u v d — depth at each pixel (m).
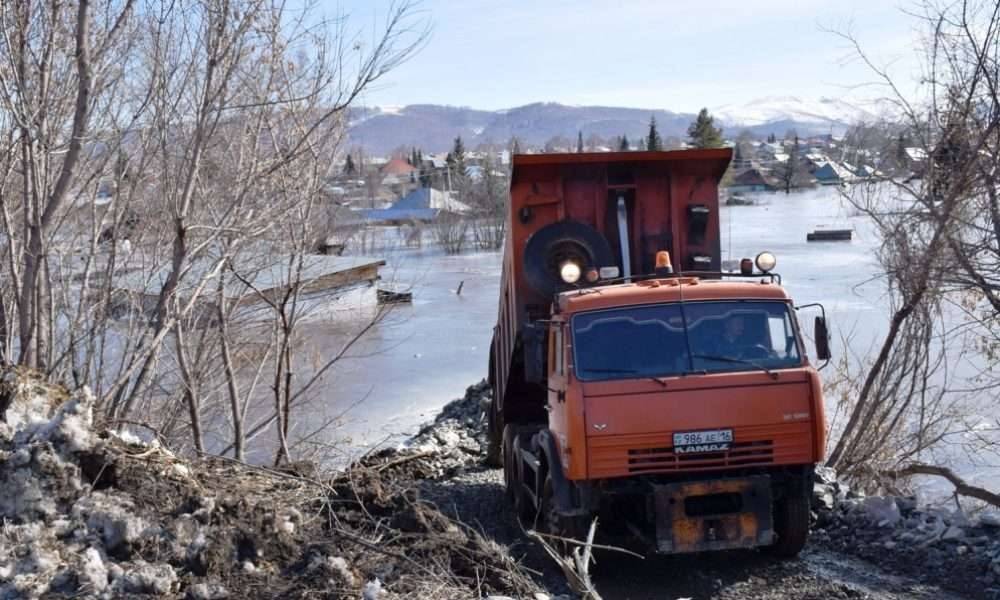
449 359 31.33
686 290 8.96
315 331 20.78
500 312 12.43
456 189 76.56
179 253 10.98
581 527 8.91
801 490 8.86
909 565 8.70
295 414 18.25
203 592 6.61
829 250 54.81
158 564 6.82
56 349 11.52
